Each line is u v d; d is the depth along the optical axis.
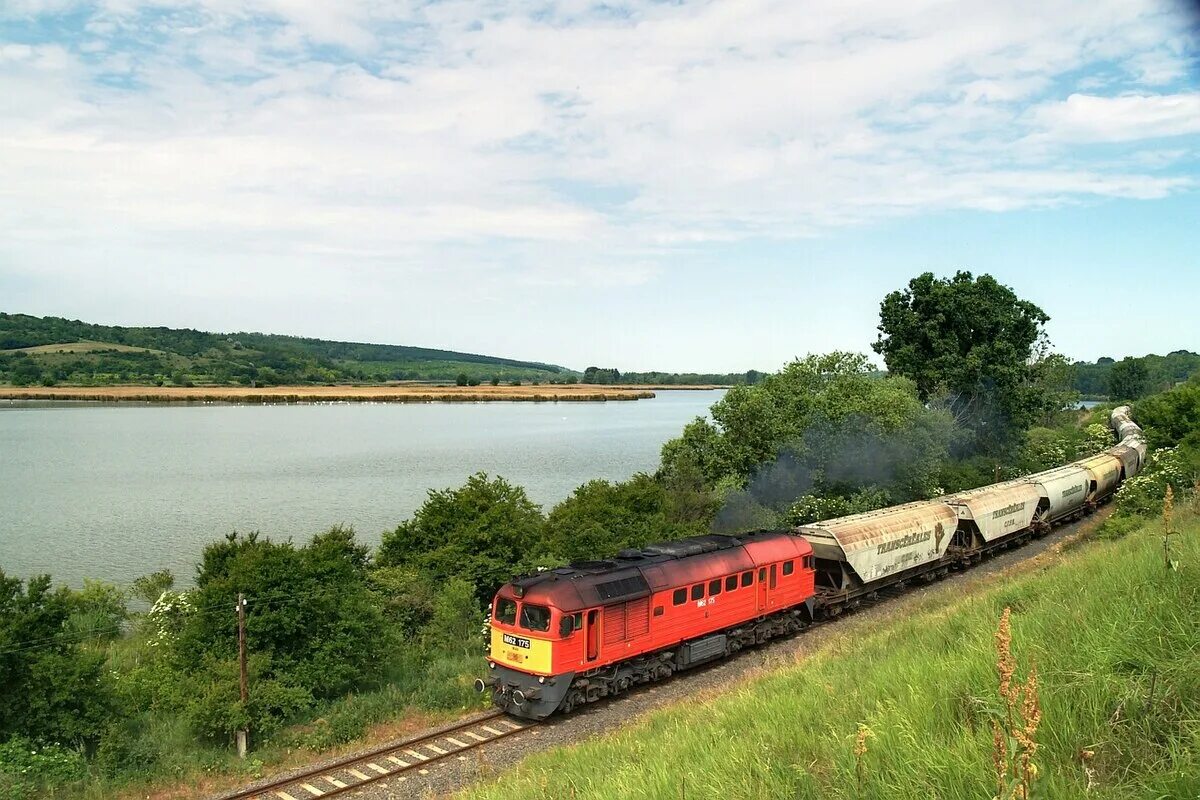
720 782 9.91
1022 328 57.66
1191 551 13.34
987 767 7.53
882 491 44.72
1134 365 130.88
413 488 70.94
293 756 19.80
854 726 10.41
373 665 24.03
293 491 69.25
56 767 17.78
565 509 38.34
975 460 57.03
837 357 51.22
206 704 19.75
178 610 28.05
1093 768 7.53
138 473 80.62
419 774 17.78
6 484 73.06
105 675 20.62
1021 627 12.12
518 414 198.12
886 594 33.28
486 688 23.22
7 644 18.70
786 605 27.59
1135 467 55.38
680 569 24.17
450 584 29.05
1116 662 9.49
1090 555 22.02
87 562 46.00
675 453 47.44
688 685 23.31
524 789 13.51
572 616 20.81
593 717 20.97
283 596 22.58
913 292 57.97
